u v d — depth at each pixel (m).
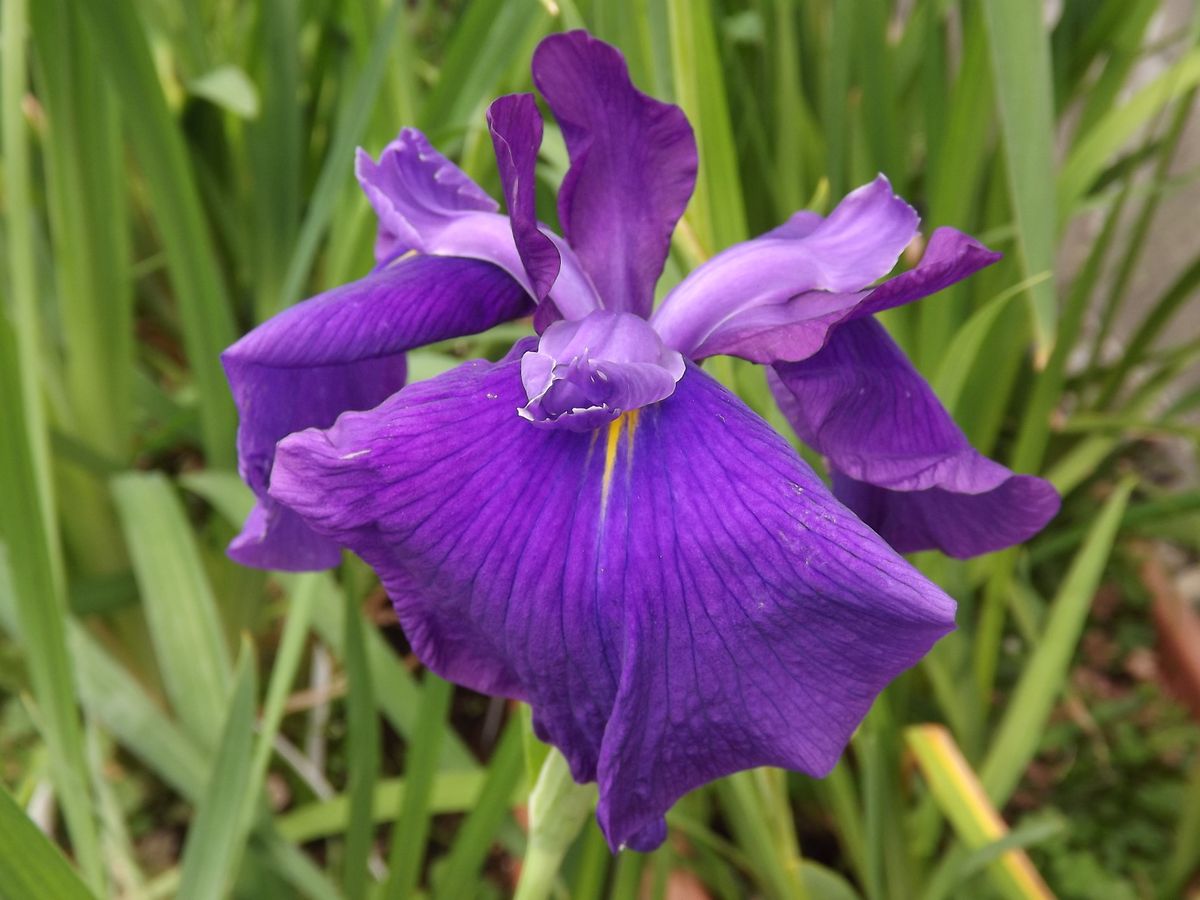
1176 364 0.50
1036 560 0.47
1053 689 0.35
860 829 0.37
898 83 0.43
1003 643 0.51
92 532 0.42
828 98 0.34
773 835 0.31
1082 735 0.49
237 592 0.44
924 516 0.19
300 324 0.17
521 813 0.37
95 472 0.39
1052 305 0.23
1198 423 0.62
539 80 0.17
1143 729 0.50
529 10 0.33
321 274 0.52
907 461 0.18
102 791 0.34
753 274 0.18
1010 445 0.56
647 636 0.14
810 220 0.21
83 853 0.24
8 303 0.42
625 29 0.26
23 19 0.27
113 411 0.41
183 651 0.35
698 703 0.14
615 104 0.17
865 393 0.18
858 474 0.17
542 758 0.19
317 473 0.14
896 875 0.36
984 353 0.39
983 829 0.33
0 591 0.34
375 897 0.32
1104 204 0.41
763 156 0.39
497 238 0.19
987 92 0.32
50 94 0.35
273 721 0.29
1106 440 0.48
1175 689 0.51
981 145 0.33
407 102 0.35
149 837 0.45
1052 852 0.44
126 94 0.33
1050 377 0.41
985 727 0.43
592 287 0.18
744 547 0.14
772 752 0.14
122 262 0.39
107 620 0.45
